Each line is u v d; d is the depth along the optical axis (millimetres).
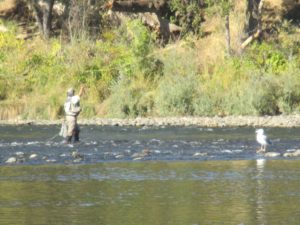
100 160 56375
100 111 99688
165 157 57969
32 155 58438
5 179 47156
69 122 68875
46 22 122938
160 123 90000
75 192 42500
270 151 61375
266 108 96125
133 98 99000
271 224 34188
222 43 112688
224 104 97125
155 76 104500
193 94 98250
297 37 116125
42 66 109375
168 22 121875
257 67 105812
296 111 96688
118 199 40250
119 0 123125
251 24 117438
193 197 40750
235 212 36781
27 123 93062
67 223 34531
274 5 123562
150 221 34906
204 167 52469
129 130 82812
